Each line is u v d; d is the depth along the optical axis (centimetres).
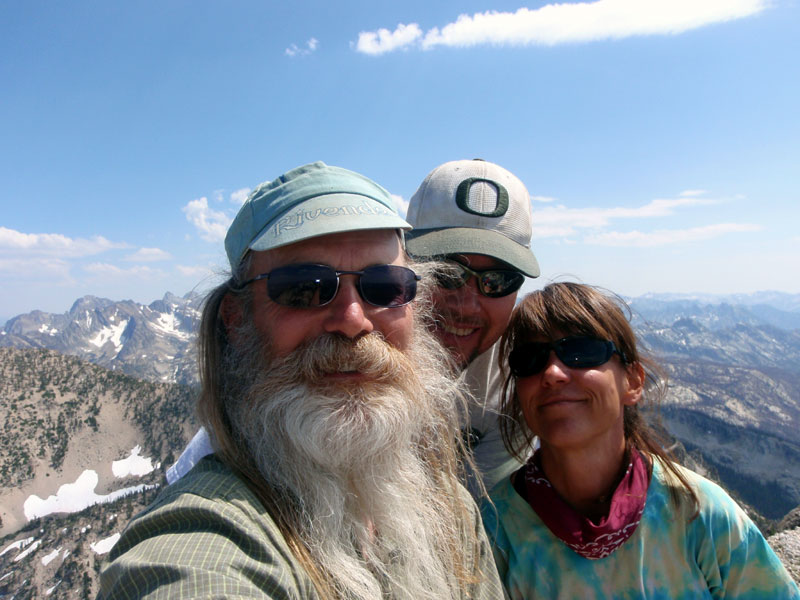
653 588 63
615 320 66
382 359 56
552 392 66
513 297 82
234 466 53
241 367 58
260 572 44
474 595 60
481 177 83
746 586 63
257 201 58
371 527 57
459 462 73
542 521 67
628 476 65
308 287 55
